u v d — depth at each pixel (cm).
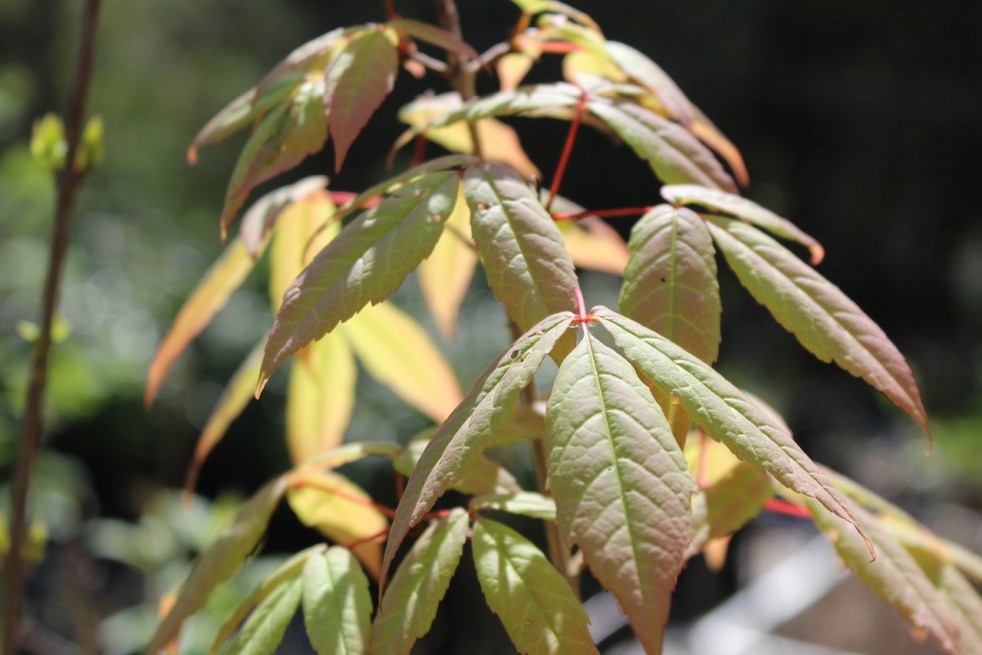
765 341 517
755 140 632
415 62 65
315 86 61
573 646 54
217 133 62
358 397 312
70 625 208
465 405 51
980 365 535
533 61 72
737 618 165
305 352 74
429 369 77
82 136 72
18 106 366
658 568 47
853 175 633
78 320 340
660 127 60
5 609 71
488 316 344
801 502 61
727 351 512
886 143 626
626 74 67
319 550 60
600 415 49
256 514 63
